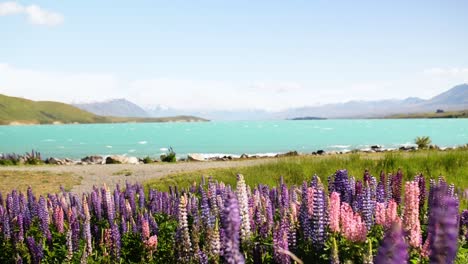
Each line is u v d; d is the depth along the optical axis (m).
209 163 46.31
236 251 3.88
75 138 159.00
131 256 9.63
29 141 139.00
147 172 37.38
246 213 7.48
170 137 156.00
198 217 9.39
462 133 149.88
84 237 9.63
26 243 10.41
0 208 11.95
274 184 21.12
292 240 7.50
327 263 7.09
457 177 19.25
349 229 7.21
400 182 10.56
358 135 145.38
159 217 11.66
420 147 57.22
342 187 9.71
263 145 98.06
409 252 6.67
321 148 84.62
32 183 31.83
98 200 12.20
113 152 85.44
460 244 7.35
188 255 7.89
